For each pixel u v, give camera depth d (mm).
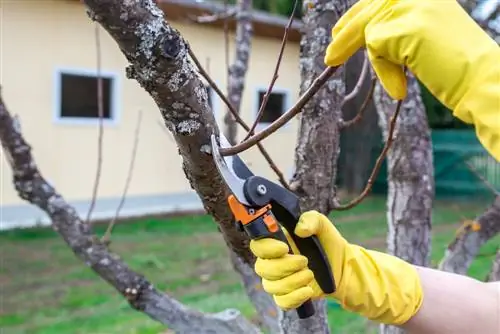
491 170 10812
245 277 2453
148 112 9938
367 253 1271
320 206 1703
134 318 5199
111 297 5805
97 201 9414
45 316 5254
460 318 1242
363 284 1209
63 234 2285
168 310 2213
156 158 10141
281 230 1114
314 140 1675
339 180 12422
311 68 1673
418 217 2330
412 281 1257
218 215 1370
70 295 5844
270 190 1119
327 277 1163
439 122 11625
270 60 10594
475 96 1003
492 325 1241
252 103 10602
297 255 1119
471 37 1021
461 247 2570
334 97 1681
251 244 1130
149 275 6547
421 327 1254
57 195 2350
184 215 10328
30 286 6113
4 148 2330
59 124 8844
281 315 1729
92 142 9281
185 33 9016
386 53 1066
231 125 2941
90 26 9070
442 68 1014
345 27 1111
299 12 9812
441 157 12734
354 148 12234
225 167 1122
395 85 1076
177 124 1133
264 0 13680
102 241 2332
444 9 1033
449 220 10070
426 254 2361
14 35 8305
